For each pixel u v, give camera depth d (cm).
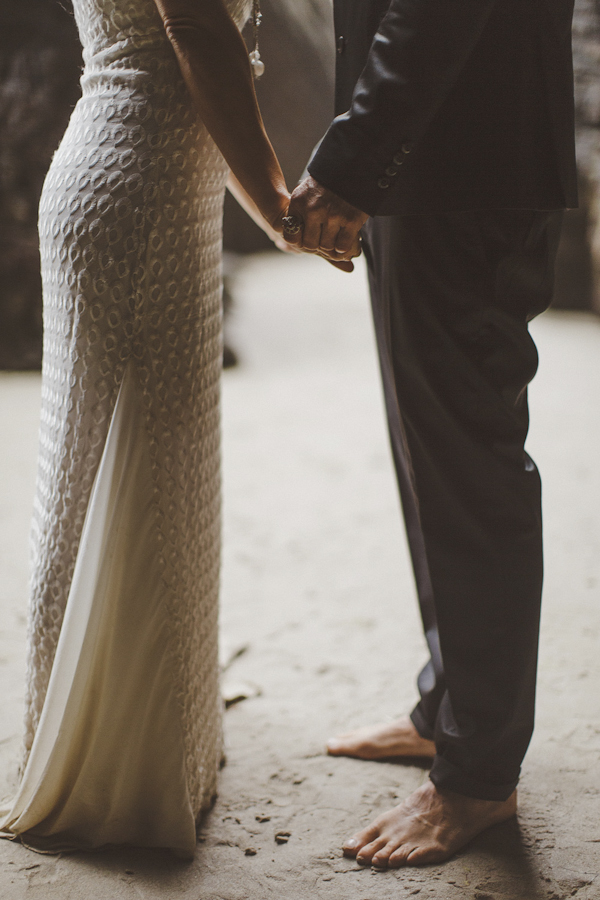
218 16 104
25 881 117
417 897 117
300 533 288
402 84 98
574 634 206
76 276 112
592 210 715
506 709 124
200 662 128
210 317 125
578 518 297
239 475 353
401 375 120
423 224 112
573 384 511
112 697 118
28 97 555
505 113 107
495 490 119
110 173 110
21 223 555
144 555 117
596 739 159
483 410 117
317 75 1160
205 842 129
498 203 108
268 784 145
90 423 115
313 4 1180
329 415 455
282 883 120
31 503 307
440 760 130
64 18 566
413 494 129
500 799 128
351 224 105
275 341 641
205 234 120
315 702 176
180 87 111
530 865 124
